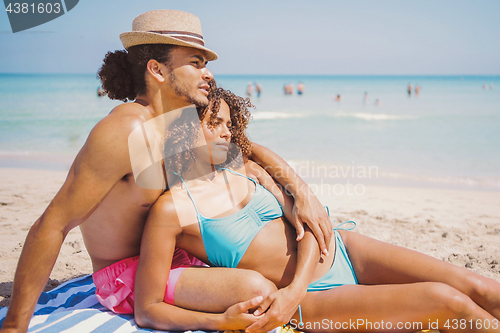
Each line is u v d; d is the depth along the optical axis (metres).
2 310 2.37
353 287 2.14
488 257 3.70
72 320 2.17
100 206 2.19
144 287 2.10
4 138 13.58
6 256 3.60
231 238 2.20
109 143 1.92
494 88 49.94
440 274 2.12
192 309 2.11
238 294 2.00
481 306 2.04
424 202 6.19
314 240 2.25
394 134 14.15
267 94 39.62
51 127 16.11
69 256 3.75
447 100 29.75
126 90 2.34
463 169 9.02
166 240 2.09
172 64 2.13
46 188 6.61
